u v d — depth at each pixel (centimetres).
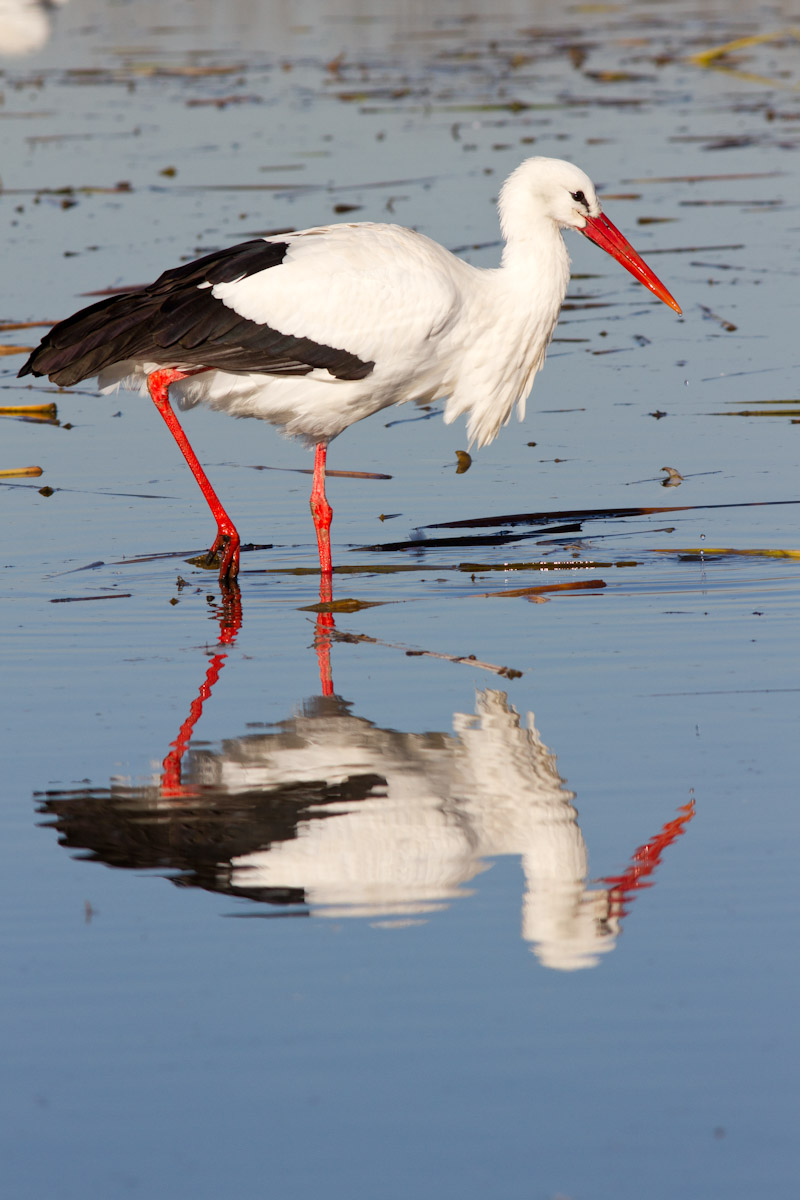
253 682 1134
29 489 1653
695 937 789
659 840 884
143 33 5166
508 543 1469
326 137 3469
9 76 4344
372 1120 656
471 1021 721
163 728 1048
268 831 904
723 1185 615
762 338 2091
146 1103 671
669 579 1353
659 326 2189
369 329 1385
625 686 1105
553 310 1498
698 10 5406
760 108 3700
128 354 1334
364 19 5388
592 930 798
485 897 834
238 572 1395
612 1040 706
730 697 1079
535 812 919
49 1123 661
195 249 2484
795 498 1551
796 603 1279
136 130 3591
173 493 1641
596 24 5125
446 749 1005
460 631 1240
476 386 1489
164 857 880
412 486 1647
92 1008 737
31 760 998
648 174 3052
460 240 2462
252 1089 678
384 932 801
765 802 923
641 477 1631
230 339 1354
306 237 1411
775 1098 665
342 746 1012
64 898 838
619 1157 632
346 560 1437
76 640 1234
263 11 5691
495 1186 618
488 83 4100
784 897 821
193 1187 620
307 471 1709
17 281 2364
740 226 2684
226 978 760
